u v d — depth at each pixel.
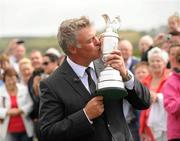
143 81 9.20
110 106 5.02
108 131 4.98
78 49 4.93
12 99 10.87
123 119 5.12
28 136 10.91
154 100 8.59
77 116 4.84
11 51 14.87
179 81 7.62
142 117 8.91
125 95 4.76
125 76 4.92
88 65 5.08
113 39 4.84
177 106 7.41
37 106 10.67
